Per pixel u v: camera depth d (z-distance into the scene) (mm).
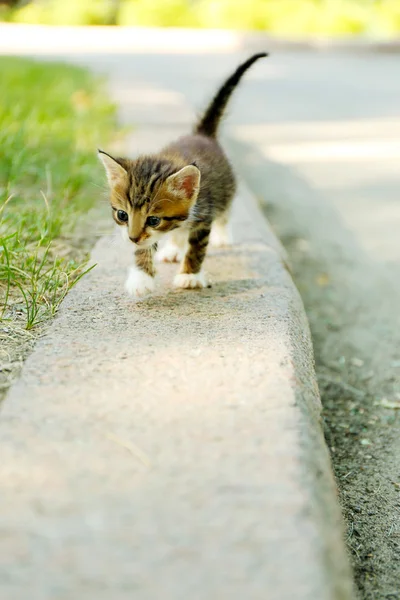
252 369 1118
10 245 1273
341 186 1882
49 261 1311
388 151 2291
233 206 1496
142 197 1258
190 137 1418
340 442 1222
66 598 890
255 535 993
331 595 920
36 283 1246
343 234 1629
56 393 1088
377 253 1570
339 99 3416
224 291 1252
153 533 992
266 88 3789
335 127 2697
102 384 1099
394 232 1636
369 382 1305
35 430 1057
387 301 1450
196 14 7383
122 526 1000
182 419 1067
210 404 1081
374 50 5750
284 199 1764
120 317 1192
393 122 2811
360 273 1516
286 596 900
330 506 1034
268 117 2906
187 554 958
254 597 897
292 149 2309
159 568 935
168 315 1198
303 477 1029
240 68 1470
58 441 1049
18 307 1211
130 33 6707
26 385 1096
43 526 1000
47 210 1372
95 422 1064
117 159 1289
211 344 1149
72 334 1161
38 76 2980
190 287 1259
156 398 1086
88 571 928
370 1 7176
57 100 2307
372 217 1692
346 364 1333
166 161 1297
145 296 1235
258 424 1064
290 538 989
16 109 1776
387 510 1149
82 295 1231
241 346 1147
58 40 6414
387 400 1278
